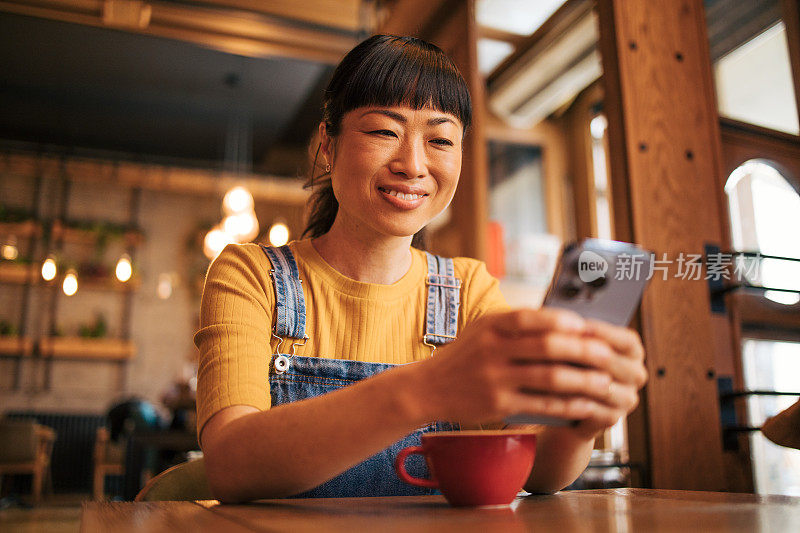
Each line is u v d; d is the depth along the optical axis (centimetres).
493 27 413
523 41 430
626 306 57
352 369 106
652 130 188
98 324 778
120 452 645
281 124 752
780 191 217
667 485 166
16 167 735
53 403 756
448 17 344
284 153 818
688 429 172
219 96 689
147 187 799
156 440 330
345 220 107
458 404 56
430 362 59
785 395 180
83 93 680
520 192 513
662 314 176
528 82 434
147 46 600
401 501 75
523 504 70
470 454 65
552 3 385
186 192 845
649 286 176
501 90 458
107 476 735
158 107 711
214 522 56
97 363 779
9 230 761
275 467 67
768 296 200
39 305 774
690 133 193
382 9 417
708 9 228
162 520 58
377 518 57
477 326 56
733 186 207
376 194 98
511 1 382
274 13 436
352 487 97
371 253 108
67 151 790
